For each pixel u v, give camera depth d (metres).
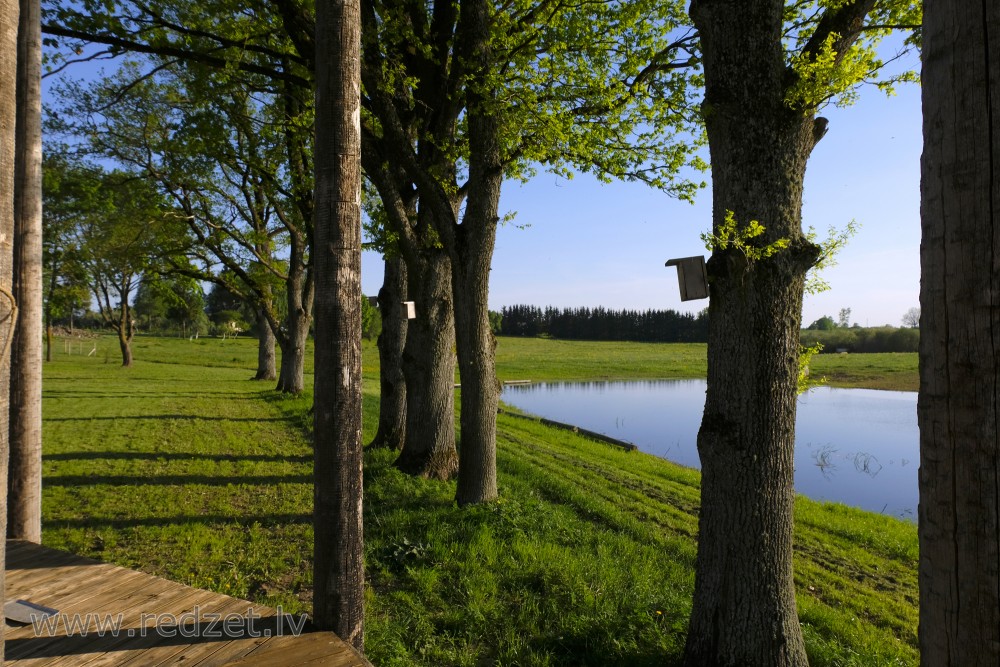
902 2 4.53
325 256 2.92
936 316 1.47
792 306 3.55
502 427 15.70
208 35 6.98
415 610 4.39
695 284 3.71
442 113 7.95
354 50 2.91
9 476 4.04
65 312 31.56
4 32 1.77
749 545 3.53
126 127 13.86
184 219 15.17
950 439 1.43
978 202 1.38
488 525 6.05
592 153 6.86
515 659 3.86
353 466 2.99
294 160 12.14
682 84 5.86
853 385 36.72
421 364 8.14
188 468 8.80
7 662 2.60
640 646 4.04
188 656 2.69
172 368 32.06
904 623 5.25
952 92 1.42
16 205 3.81
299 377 18.45
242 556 5.38
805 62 3.41
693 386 39.72
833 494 11.82
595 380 44.50
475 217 6.72
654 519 7.77
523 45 7.14
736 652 3.52
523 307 122.12
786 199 3.52
